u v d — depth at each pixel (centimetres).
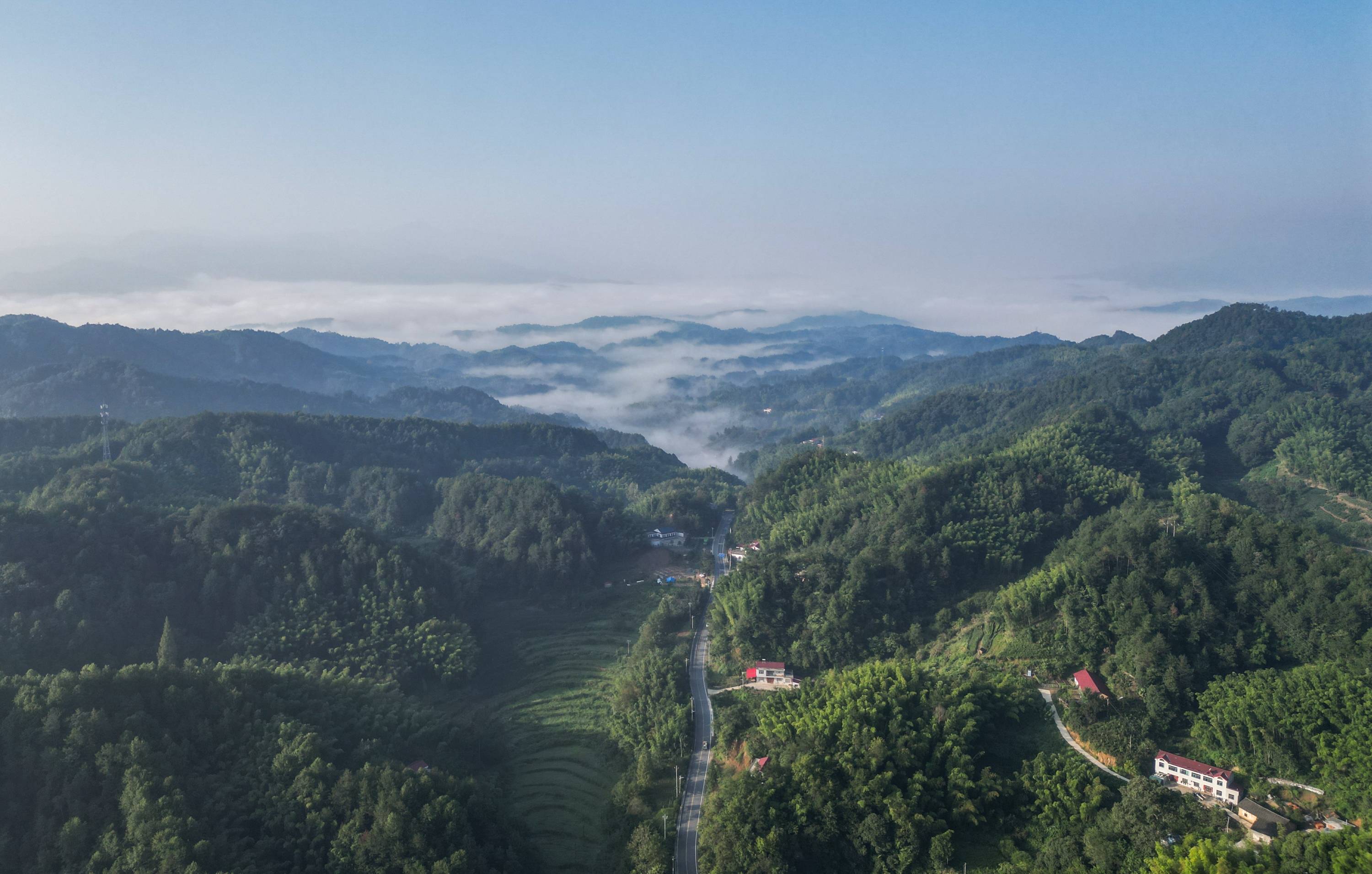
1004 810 12225
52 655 16688
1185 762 12131
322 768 12731
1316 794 11488
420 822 11919
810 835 12138
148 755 12144
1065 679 14750
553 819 14850
